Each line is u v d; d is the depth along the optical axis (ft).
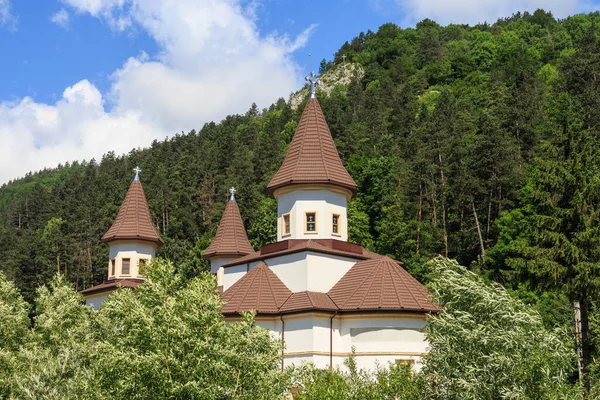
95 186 442.09
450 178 253.85
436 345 74.49
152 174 395.55
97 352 62.18
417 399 71.87
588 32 340.59
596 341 113.60
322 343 111.55
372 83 595.47
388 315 110.83
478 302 73.15
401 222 242.78
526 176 242.78
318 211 127.95
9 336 101.50
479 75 510.99
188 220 335.47
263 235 248.11
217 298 63.87
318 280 121.19
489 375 66.28
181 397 57.21
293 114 534.37
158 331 57.77
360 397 72.95
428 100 510.17
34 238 343.26
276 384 64.95
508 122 282.77
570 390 64.69
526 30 592.19
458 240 245.45
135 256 173.78
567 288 114.01
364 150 321.73
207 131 555.28
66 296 115.96
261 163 358.43
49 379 71.72
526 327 70.03
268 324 116.26
